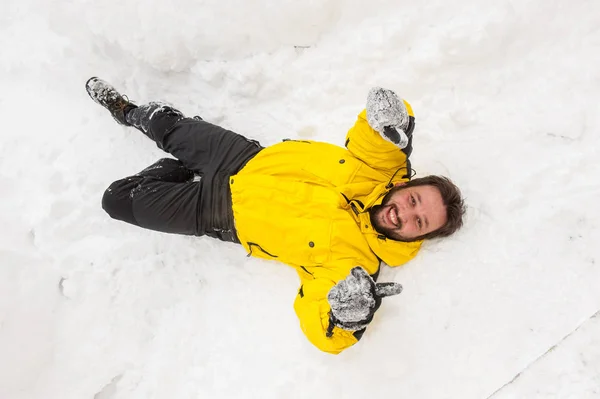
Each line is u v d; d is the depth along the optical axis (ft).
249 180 7.04
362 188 6.94
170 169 7.59
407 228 6.67
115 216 7.19
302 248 6.76
